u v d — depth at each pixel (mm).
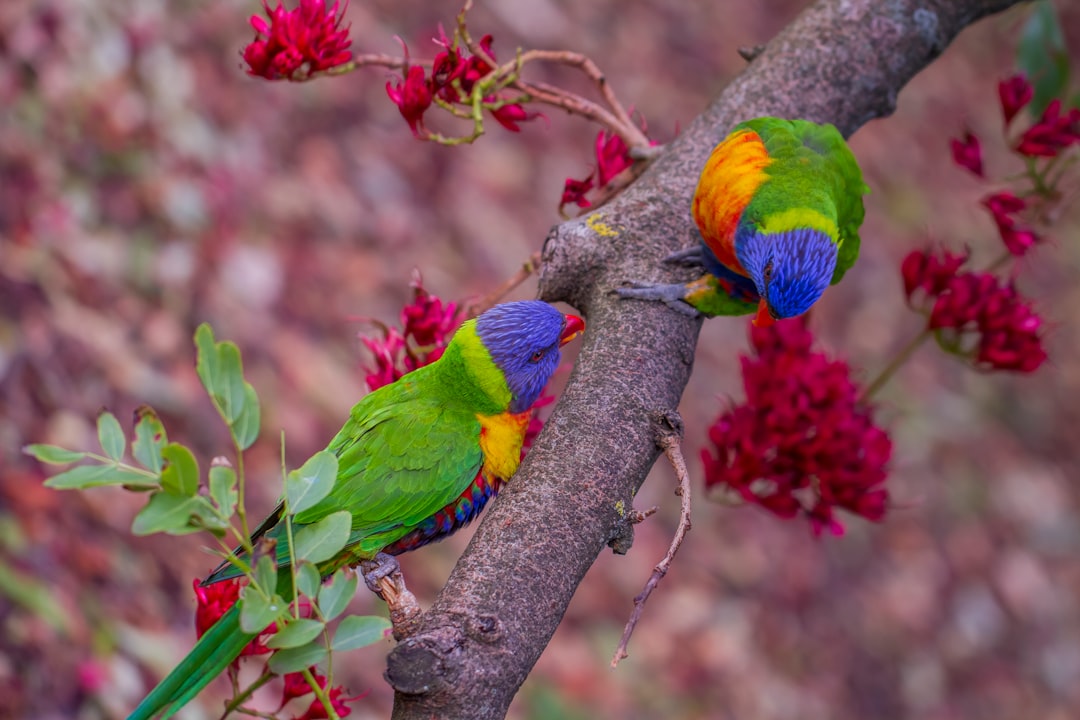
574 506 4344
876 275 18078
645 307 5301
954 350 6676
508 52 16328
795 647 13586
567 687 11742
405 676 3684
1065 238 21297
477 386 5398
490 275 14203
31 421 9820
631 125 6320
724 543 14086
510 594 4020
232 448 10961
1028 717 14539
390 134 14594
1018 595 15719
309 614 5012
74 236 11148
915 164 20297
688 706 12312
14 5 11969
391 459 5289
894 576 15078
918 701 13961
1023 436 17953
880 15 6559
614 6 18484
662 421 4691
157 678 9281
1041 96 7543
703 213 5695
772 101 6371
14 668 8461
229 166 12773
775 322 6070
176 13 13359
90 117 11961
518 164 15648
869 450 5984
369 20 15031
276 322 12078
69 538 9547
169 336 11211
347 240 13242
